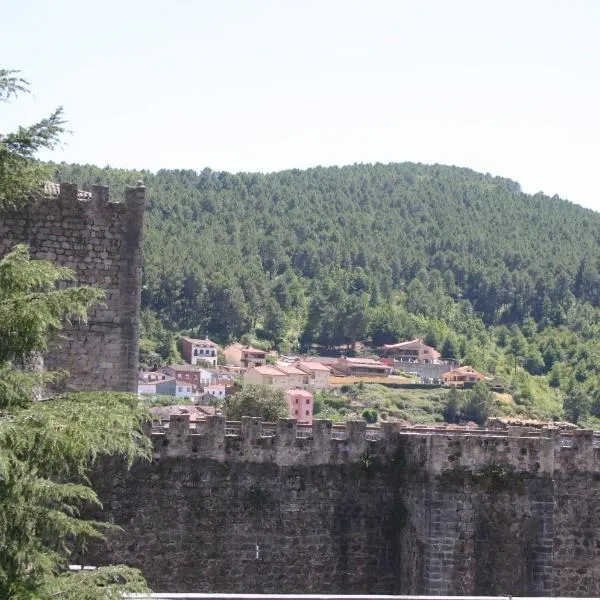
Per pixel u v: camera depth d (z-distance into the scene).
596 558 86.44
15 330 45.66
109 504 81.75
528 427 96.94
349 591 84.75
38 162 48.91
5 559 44.12
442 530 81.94
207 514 83.06
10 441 43.28
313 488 84.88
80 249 83.81
